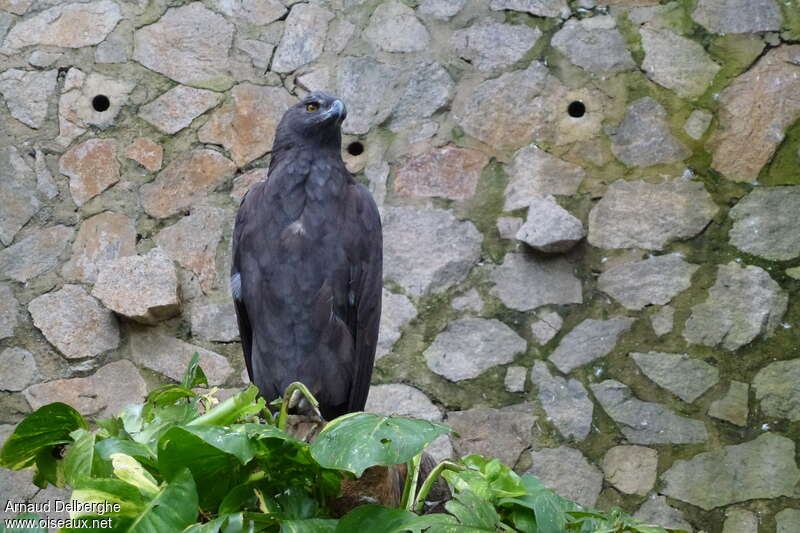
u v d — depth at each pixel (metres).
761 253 9.88
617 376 9.66
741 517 9.15
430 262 10.14
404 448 4.66
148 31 11.05
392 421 4.82
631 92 10.48
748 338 9.64
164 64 10.95
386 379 9.82
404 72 10.77
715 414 9.45
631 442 9.45
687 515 9.20
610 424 9.52
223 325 10.19
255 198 8.34
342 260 8.02
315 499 5.06
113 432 5.25
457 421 9.64
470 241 10.18
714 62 10.47
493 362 9.81
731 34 10.52
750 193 10.06
